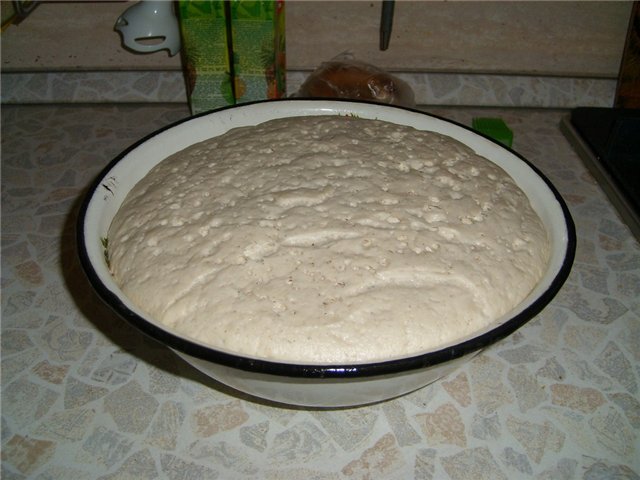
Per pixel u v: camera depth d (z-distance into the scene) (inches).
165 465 22.1
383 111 29.4
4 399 24.5
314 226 21.5
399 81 39.5
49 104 45.6
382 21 41.0
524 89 45.2
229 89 38.8
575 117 42.0
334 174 23.9
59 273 31.1
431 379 20.0
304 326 18.7
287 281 19.8
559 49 43.8
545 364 26.3
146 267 21.4
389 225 21.7
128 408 24.3
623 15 41.9
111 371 25.9
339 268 20.1
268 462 22.2
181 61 45.0
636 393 25.1
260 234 21.2
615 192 36.0
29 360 26.3
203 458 22.4
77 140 41.9
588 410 24.3
